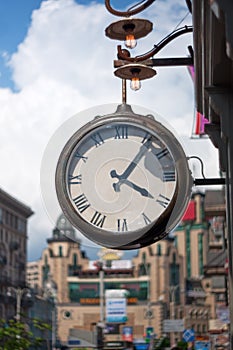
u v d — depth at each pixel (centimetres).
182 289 17475
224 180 733
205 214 4575
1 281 8700
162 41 696
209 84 756
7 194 9100
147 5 655
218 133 839
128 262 19012
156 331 16750
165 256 18650
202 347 5772
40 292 11262
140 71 657
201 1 629
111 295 12962
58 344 11506
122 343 8725
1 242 8944
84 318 17775
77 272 19650
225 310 4581
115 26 654
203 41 676
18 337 4116
